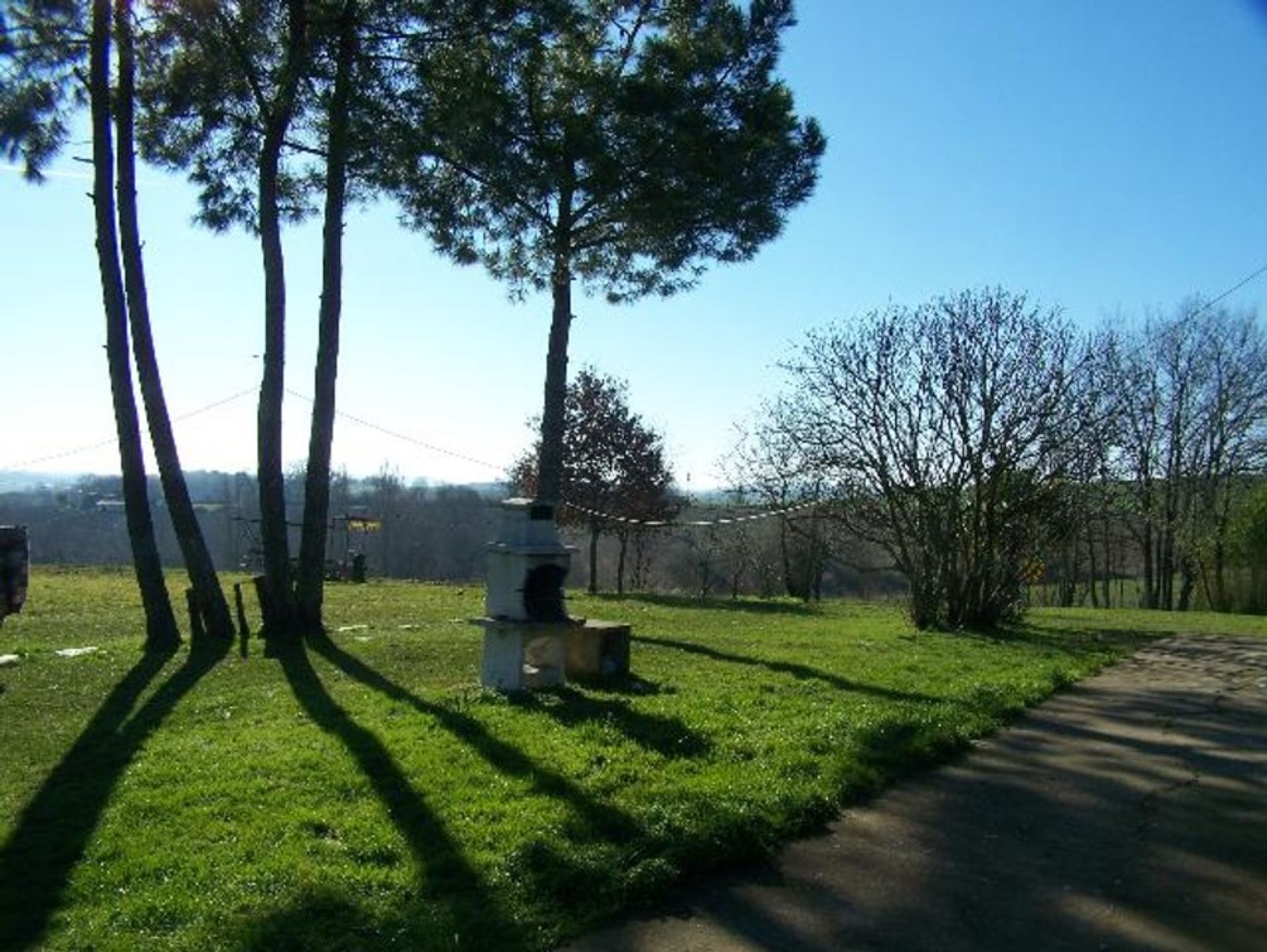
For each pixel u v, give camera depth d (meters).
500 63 12.94
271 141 13.09
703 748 6.61
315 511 13.23
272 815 5.21
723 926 4.11
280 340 13.22
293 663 10.89
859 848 5.03
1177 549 40.81
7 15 12.21
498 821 5.08
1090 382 18.98
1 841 4.99
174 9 12.30
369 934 3.84
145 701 8.81
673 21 14.78
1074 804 5.80
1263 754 7.10
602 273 16.66
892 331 19.41
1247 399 38.97
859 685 9.59
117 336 12.57
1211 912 4.30
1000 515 16.48
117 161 12.62
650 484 31.92
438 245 15.81
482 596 21.56
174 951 3.72
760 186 14.58
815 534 29.81
